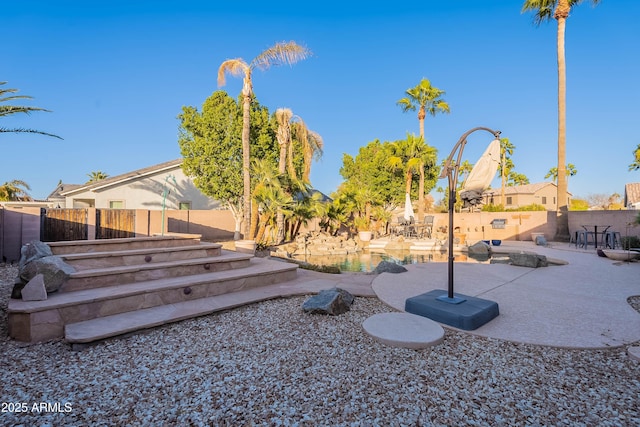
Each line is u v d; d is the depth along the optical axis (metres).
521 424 2.15
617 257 8.96
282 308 4.87
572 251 11.07
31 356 3.22
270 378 2.78
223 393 2.55
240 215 16.42
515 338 3.56
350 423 2.17
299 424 2.16
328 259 11.71
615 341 3.44
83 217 9.87
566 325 3.92
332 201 19.48
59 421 2.21
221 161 15.39
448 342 3.51
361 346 3.44
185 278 5.33
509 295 5.25
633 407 2.33
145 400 2.46
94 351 3.35
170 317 4.14
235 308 4.80
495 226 16.81
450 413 2.28
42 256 4.57
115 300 4.23
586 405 2.36
